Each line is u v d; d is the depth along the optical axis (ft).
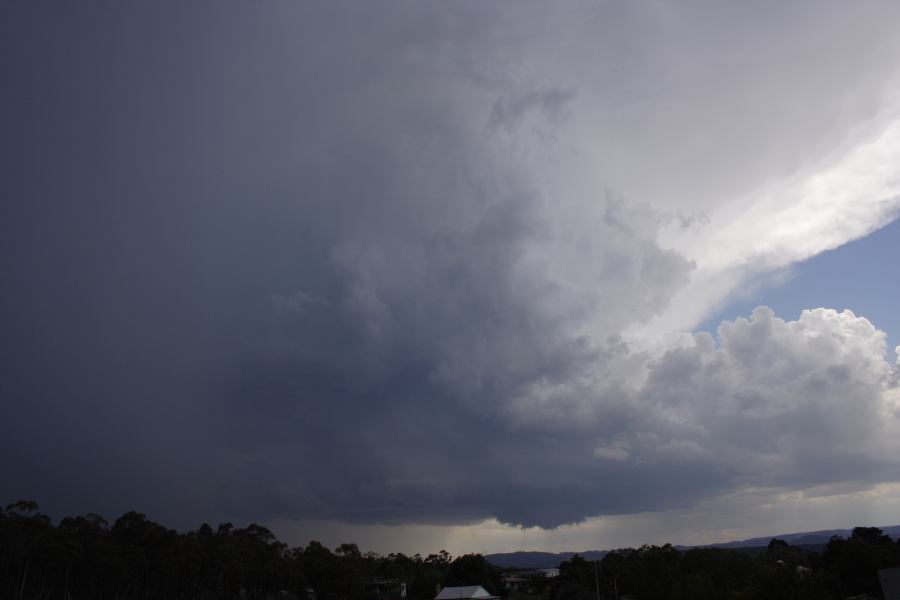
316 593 539.29
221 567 434.30
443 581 553.64
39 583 386.11
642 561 449.89
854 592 302.45
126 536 447.83
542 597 506.48
